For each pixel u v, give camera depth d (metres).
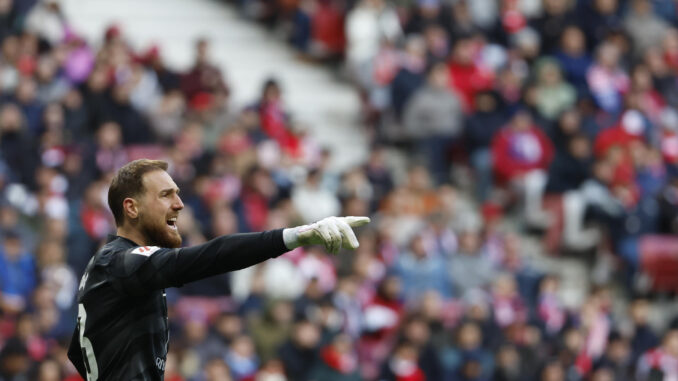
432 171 63.53
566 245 62.19
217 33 72.25
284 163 59.91
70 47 61.62
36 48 60.94
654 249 61.00
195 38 71.69
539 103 67.00
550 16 71.38
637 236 62.06
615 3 74.38
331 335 50.09
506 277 55.47
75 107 57.91
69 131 57.22
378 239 56.53
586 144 63.84
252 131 60.38
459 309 54.50
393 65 67.12
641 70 69.19
